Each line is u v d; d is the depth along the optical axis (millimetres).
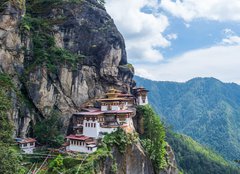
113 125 91812
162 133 100062
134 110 106500
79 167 73750
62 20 108562
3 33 88000
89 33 111750
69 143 88125
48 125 90875
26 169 72250
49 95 94562
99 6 123250
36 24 102938
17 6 91000
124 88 119438
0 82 83438
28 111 89625
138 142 92000
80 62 104938
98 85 111125
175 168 102875
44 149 87188
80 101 102625
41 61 94750
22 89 91938
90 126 91000
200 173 187125
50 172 73938
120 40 118250
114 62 115562
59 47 104188
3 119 66250
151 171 93188
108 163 80062
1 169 53031
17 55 91375
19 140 83938
